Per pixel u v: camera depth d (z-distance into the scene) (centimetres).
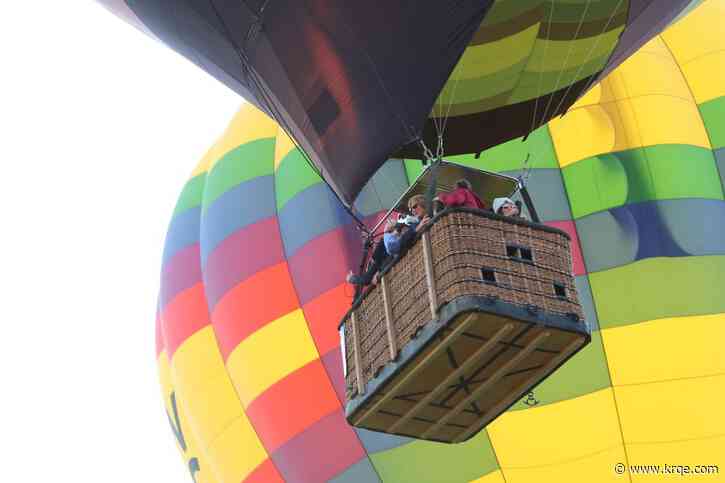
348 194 1197
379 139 1138
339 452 1719
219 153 2084
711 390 1608
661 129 1780
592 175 1745
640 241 1694
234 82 1259
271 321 1806
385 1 1070
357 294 1009
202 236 1984
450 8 1065
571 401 1617
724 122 1820
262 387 1795
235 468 1842
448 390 973
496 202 968
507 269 920
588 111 1794
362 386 984
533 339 923
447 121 1240
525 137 1275
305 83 1150
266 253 1856
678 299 1656
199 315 1959
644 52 1867
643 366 1622
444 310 905
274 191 1928
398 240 959
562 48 1210
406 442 1678
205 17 1186
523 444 1614
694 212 1716
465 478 1631
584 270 1688
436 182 1042
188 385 1933
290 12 1113
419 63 1088
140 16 1291
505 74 1217
